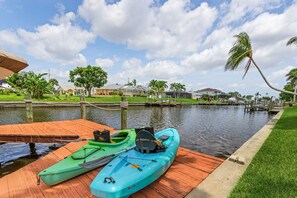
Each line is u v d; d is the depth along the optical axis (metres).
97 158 5.05
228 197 3.46
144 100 53.31
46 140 8.06
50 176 4.27
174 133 7.16
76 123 11.81
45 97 40.31
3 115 20.64
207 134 15.14
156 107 42.84
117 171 3.96
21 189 4.28
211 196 3.54
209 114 32.34
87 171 5.06
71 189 4.24
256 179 4.02
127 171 3.97
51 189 4.25
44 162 5.89
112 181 3.55
